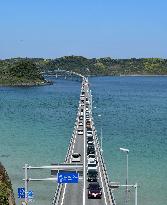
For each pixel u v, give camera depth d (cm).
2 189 6994
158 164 11194
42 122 18588
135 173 10362
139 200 8638
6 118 19925
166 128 17262
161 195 8931
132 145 13612
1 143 13925
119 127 17388
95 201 7750
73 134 14225
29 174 10038
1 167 8562
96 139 13800
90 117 18400
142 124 18375
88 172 9031
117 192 9075
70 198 7881
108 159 11650
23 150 12862
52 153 12444
